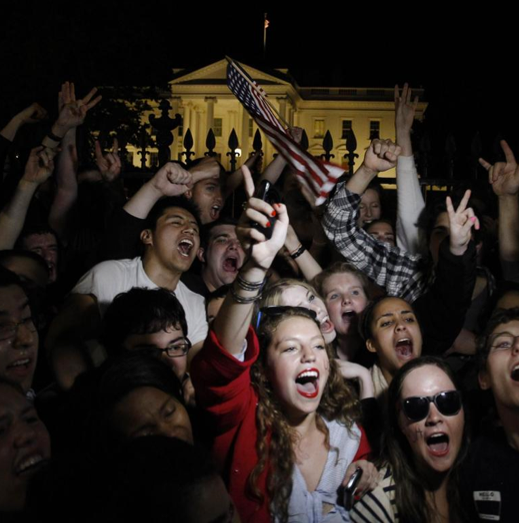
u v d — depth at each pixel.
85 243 5.35
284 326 3.01
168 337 3.22
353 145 5.81
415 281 4.34
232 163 5.93
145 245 3.99
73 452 2.14
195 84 47.47
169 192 4.07
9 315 2.82
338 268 4.22
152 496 1.70
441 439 2.99
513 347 3.02
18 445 1.99
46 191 5.65
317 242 5.12
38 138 5.73
